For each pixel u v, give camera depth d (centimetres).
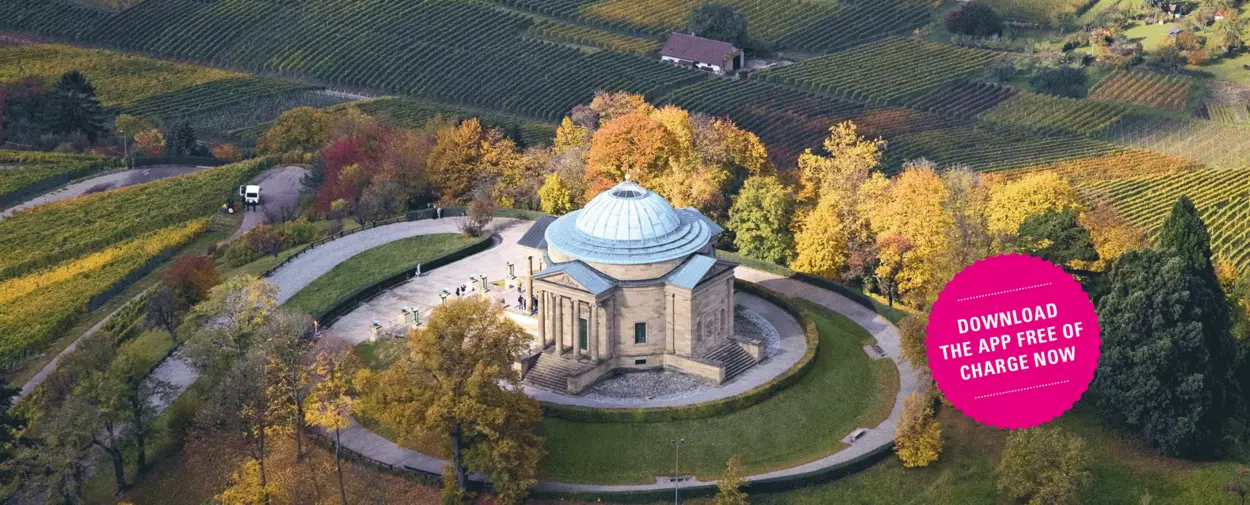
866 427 18675
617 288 18850
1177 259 18075
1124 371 18175
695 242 19362
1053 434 16850
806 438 18262
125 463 18775
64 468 17425
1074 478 16550
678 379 19075
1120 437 18388
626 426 18050
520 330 17150
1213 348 18912
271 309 19625
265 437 18100
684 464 17588
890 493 17250
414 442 18050
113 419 17788
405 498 17025
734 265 19438
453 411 16275
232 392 17338
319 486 17362
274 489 16925
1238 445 18450
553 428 18025
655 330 19175
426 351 16500
